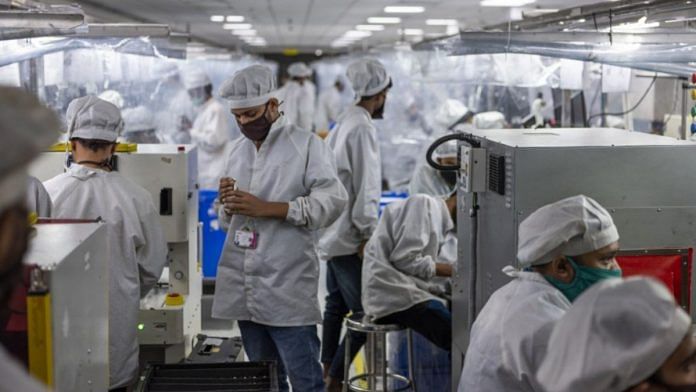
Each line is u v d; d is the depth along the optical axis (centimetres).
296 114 1216
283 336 321
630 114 480
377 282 390
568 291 195
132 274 297
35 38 334
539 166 256
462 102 721
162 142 671
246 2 528
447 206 409
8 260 115
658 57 330
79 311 174
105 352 206
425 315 389
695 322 261
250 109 313
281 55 1848
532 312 189
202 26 781
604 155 257
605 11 362
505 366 190
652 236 258
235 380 270
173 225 366
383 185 876
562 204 194
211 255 586
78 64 456
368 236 428
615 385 146
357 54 1225
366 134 427
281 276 319
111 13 585
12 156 106
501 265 274
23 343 152
